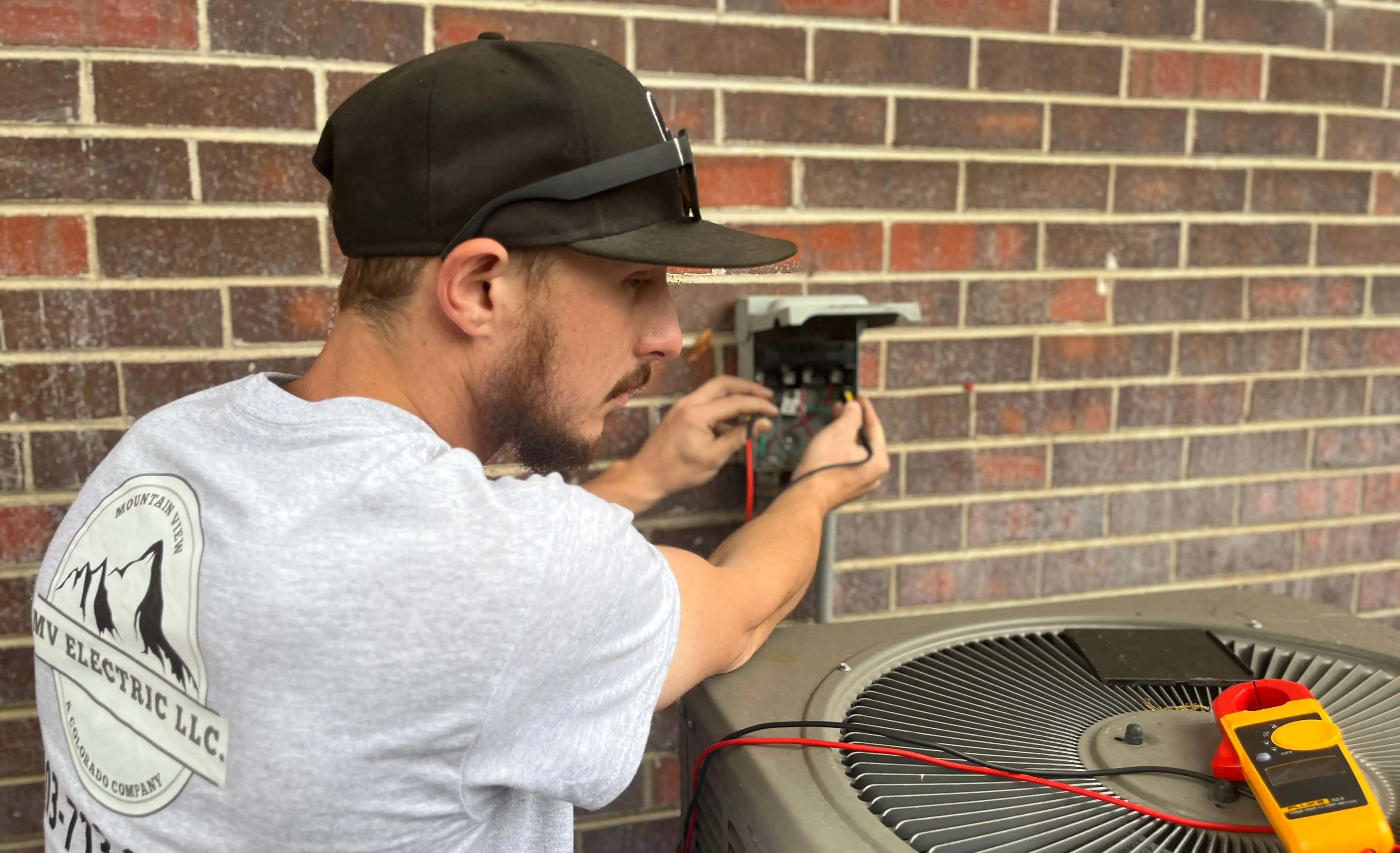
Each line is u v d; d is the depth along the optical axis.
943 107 1.52
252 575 0.64
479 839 0.75
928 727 0.87
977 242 1.57
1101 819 0.73
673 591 0.79
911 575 1.62
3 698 1.28
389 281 0.77
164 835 0.66
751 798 0.80
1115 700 0.92
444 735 0.64
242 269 1.30
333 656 0.63
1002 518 1.65
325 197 1.31
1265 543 1.80
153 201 1.26
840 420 1.27
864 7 1.47
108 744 0.71
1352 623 1.06
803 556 1.03
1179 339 1.70
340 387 0.81
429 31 1.32
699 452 1.34
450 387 0.79
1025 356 1.62
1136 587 1.75
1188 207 1.67
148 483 0.74
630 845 1.54
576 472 1.45
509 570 0.65
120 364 1.27
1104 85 1.59
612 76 0.78
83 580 0.74
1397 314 1.82
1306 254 1.75
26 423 1.25
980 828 0.73
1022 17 1.54
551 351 0.78
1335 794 0.69
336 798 0.63
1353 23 1.71
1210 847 0.70
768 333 1.38
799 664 0.99
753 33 1.43
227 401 0.80
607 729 0.72
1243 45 1.65
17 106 1.20
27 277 1.23
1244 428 1.76
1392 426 1.85
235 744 0.63
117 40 1.22
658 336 0.86
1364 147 1.75
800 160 1.47
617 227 0.75
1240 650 1.03
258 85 1.27
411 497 0.67
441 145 0.73
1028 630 1.09
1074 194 1.61
